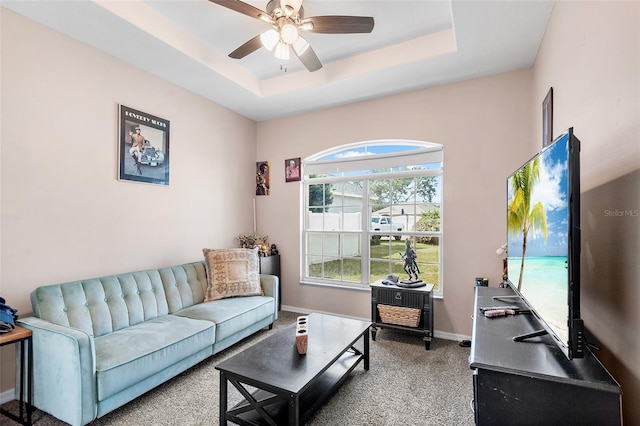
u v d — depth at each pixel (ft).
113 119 9.25
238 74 11.18
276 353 6.54
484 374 3.92
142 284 9.23
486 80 10.52
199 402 7.10
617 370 4.01
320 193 14.14
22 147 7.38
